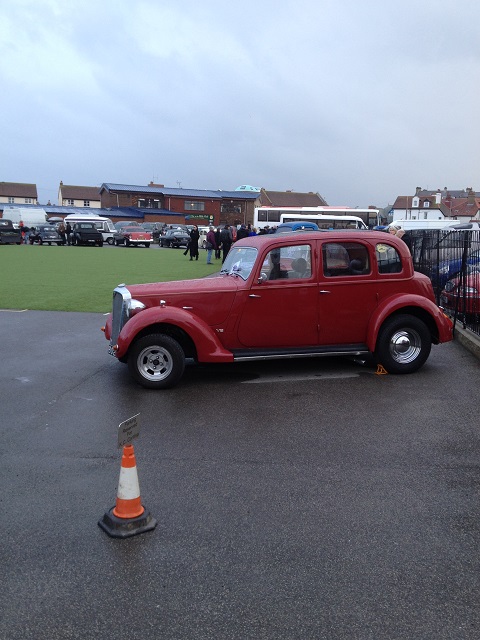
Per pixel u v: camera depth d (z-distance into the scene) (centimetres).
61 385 731
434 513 399
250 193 8875
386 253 759
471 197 10275
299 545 359
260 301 728
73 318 1228
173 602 305
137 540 366
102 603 305
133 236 4772
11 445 528
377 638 278
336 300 744
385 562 340
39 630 286
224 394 689
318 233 750
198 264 2655
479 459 491
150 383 708
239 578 325
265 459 493
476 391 698
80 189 10731
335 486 440
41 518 394
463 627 285
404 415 607
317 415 609
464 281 1041
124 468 377
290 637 279
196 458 495
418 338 772
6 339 1016
